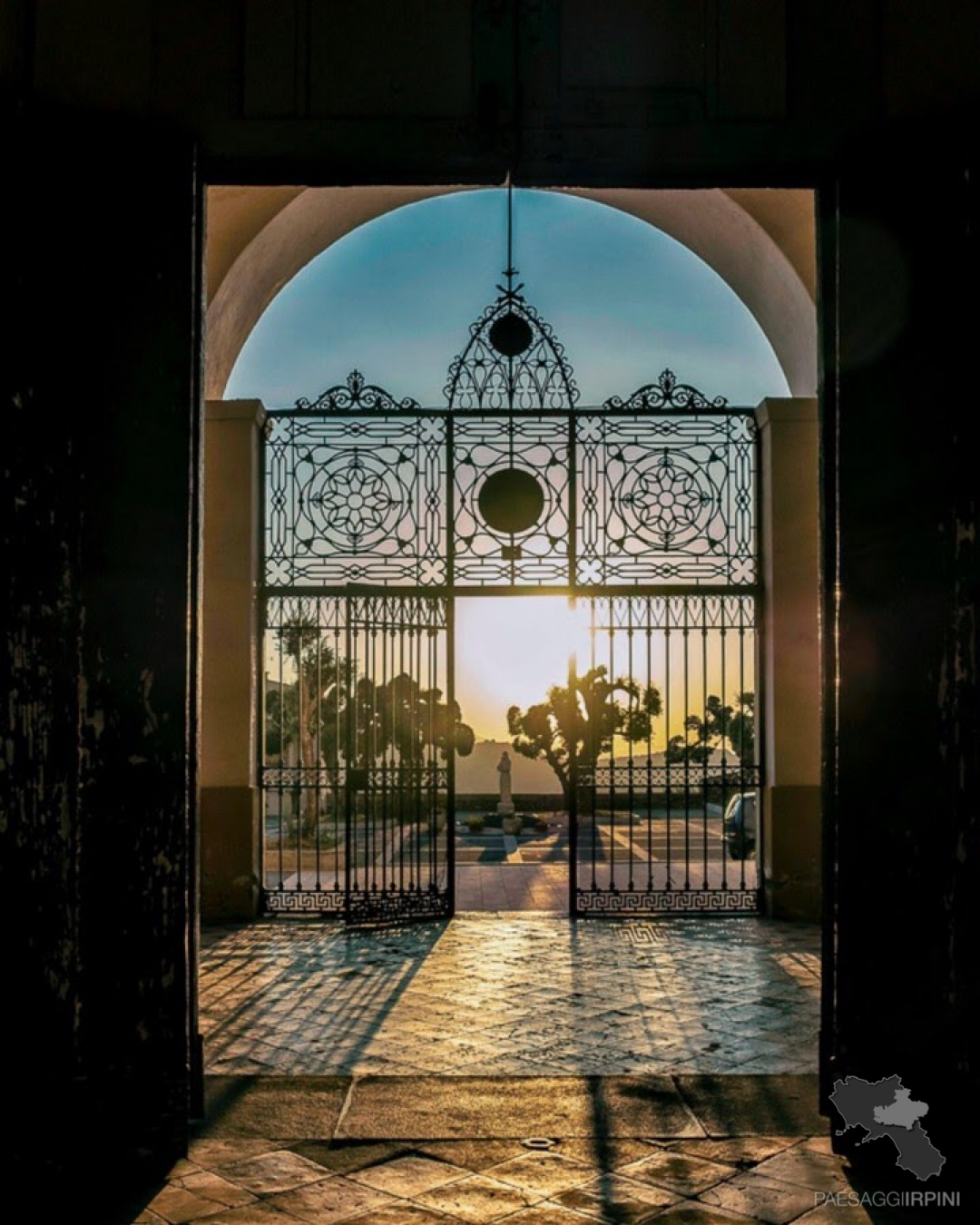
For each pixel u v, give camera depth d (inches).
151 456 172.4
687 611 397.4
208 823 382.3
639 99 177.3
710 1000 273.0
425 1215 145.7
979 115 171.5
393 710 389.7
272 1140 174.4
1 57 168.4
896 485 173.0
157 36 176.2
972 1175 159.3
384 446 394.0
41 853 164.7
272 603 396.2
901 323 174.2
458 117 176.1
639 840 755.4
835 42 178.9
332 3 177.6
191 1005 180.2
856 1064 169.0
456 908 420.8
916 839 168.2
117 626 169.9
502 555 389.1
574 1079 207.3
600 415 394.6
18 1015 161.9
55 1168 160.9
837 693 176.7
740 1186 155.8
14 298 167.8
